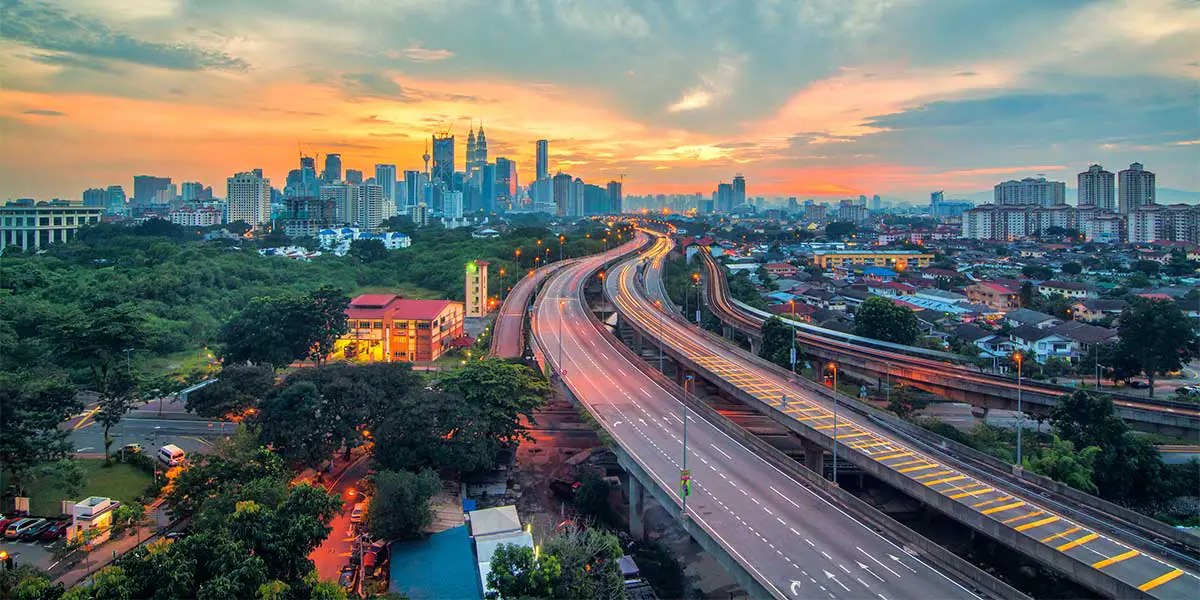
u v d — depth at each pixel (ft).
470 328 650.84
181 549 192.85
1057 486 259.19
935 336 614.34
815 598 187.21
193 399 369.30
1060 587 253.65
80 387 427.33
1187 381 487.61
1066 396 346.33
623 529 309.42
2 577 196.85
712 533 222.69
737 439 312.29
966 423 419.74
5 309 530.68
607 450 380.78
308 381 331.77
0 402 290.35
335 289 527.81
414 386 372.17
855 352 476.54
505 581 202.80
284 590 185.78
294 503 215.72
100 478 317.01
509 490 338.54
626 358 461.78
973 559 274.57
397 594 221.05
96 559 248.32
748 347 593.42
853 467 342.85
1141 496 330.34
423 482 278.87
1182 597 189.06
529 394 370.53
